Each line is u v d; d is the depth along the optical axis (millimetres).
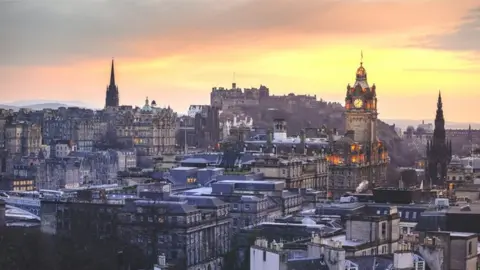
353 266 197500
